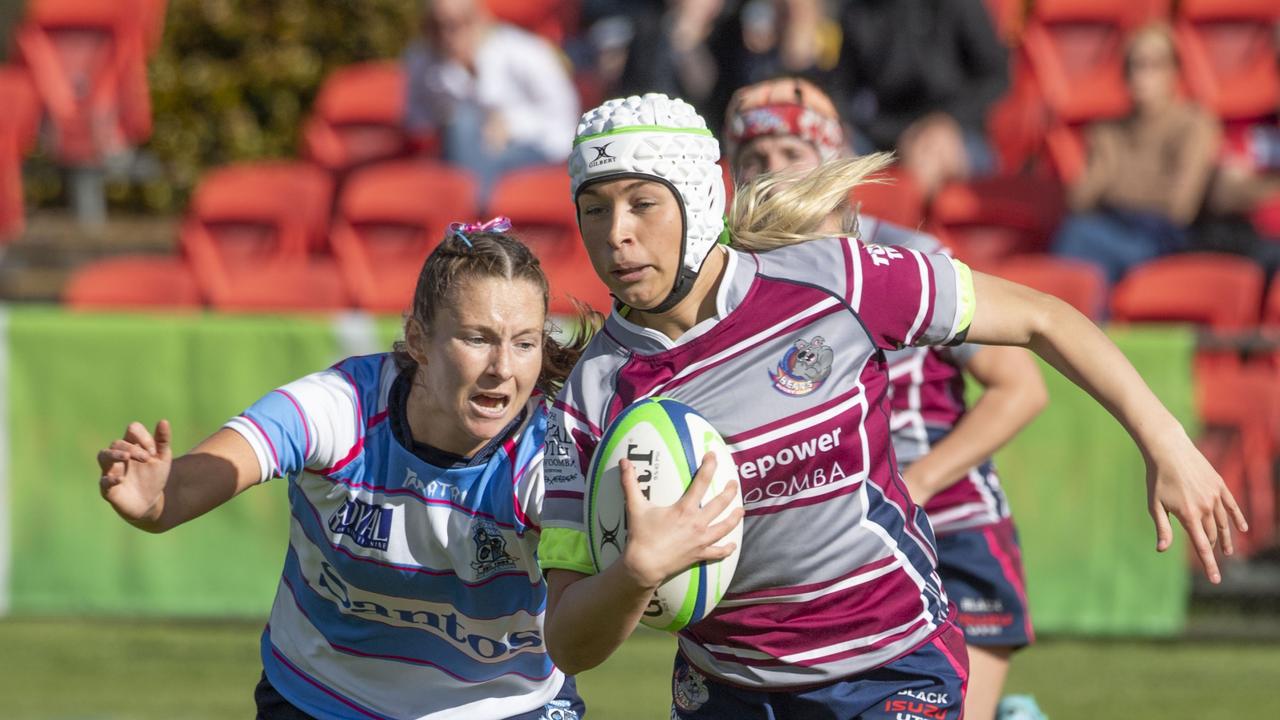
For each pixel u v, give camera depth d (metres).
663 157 10.17
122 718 21.38
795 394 10.71
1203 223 31.28
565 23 41.28
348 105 38.38
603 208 10.34
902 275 10.89
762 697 11.57
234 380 25.45
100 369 25.55
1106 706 22.25
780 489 10.77
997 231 31.95
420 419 11.38
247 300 31.66
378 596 11.68
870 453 10.96
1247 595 25.53
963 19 33.50
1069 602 25.11
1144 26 38.28
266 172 34.97
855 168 11.46
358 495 11.48
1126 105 35.72
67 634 25.75
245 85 42.22
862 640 11.21
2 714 21.45
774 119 14.58
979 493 15.17
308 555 11.84
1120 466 24.89
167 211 41.97
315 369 25.31
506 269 10.81
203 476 10.84
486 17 36.31
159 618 26.05
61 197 41.16
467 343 10.82
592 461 10.41
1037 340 10.92
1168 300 28.53
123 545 25.80
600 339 11.10
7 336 25.50
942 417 14.77
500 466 11.36
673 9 34.91
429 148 35.97
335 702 12.12
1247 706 22.23
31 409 25.61
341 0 42.66
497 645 11.88
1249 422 24.80
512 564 11.52
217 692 22.73
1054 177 36.78
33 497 25.70
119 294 32.12
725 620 11.28
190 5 42.47
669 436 10.16
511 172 34.75
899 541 11.24
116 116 39.56
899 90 33.34
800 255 11.07
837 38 39.09
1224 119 37.03
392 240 33.06
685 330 10.82
